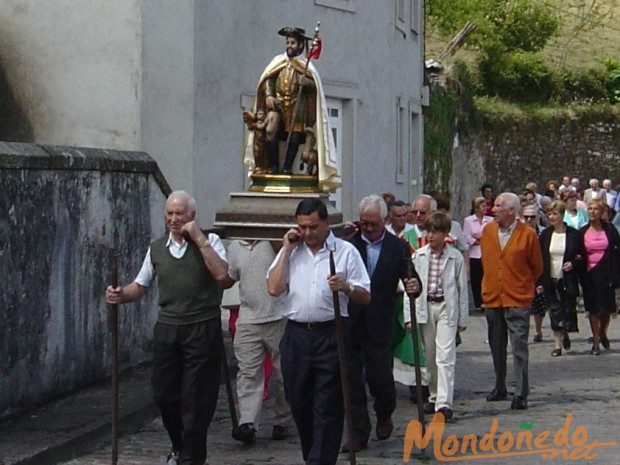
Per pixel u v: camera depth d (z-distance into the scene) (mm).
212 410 10250
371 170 26469
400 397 14719
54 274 12844
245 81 21172
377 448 11672
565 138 42938
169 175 19469
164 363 10211
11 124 19797
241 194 12469
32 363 12336
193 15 19531
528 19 45312
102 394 13281
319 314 9859
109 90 19391
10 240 11805
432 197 16094
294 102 12984
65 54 19531
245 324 11844
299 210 9867
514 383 16172
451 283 13203
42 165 12492
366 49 25953
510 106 41875
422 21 31906
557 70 45438
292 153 12977
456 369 17578
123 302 10227
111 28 19344
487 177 39844
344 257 10000
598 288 19172
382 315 11547
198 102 19750
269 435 12312
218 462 11055
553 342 20984
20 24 19719
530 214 19562
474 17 44188
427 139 33812
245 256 11945
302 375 9906
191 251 10156
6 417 11766
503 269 13953
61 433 11219
